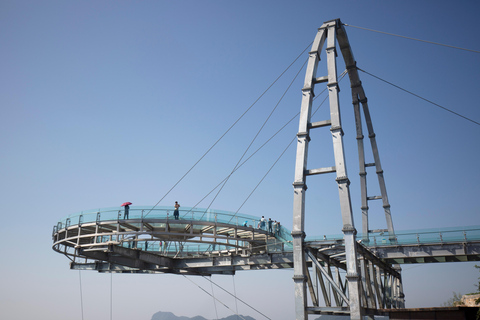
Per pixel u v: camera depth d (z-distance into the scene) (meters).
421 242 40.75
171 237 44.53
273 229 45.88
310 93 34.44
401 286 51.88
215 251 47.59
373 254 38.50
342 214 29.69
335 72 34.81
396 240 41.69
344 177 30.38
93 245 39.84
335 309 28.36
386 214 50.88
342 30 40.44
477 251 38.75
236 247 42.59
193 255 48.78
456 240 39.69
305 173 32.09
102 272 51.59
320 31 38.19
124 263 45.47
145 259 44.56
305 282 29.45
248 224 43.16
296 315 28.78
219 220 41.09
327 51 36.28
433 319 25.44
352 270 28.16
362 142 52.31
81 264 49.72
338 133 32.09
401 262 43.31
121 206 40.19
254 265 46.00
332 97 33.75
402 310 26.84
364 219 50.22
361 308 27.94
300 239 30.19
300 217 30.55
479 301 25.48
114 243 38.94
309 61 36.22
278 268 45.03
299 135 33.03
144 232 38.75
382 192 51.72
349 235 28.98
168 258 47.88
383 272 44.06
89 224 40.53
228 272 49.12
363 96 50.97
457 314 24.47
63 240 41.97
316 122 33.50
